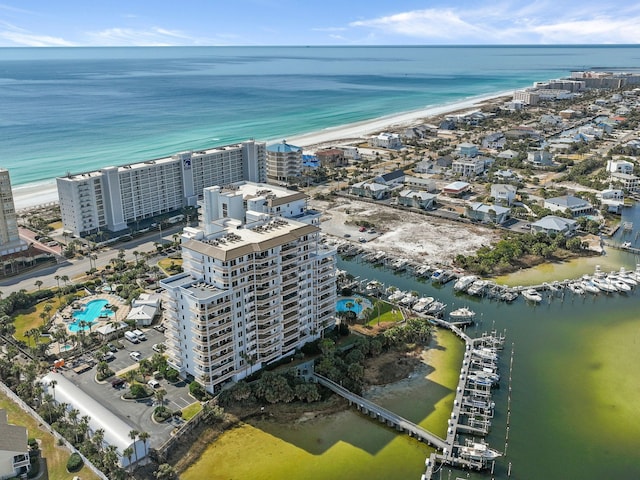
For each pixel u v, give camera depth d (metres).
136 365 165.75
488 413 146.25
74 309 199.75
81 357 169.88
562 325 194.75
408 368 168.12
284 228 168.00
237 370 156.88
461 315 195.25
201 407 145.75
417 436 138.38
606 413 148.50
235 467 127.62
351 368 156.25
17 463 121.50
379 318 196.50
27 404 145.88
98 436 127.38
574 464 130.62
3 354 170.25
